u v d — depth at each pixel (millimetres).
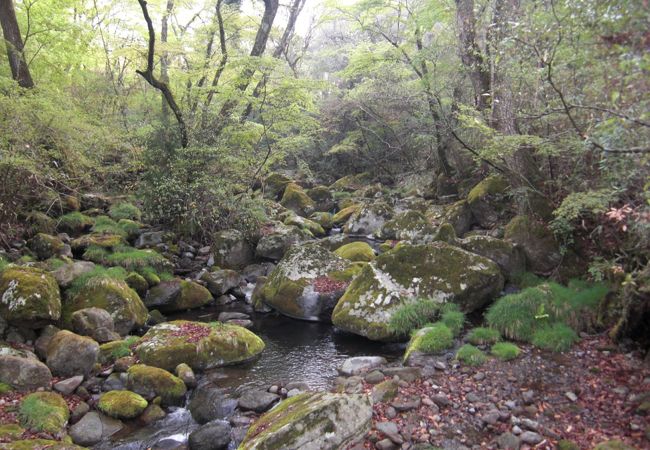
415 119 18234
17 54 11242
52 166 10109
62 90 13430
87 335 6902
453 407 5332
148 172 12188
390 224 14039
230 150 12422
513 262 8820
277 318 8945
